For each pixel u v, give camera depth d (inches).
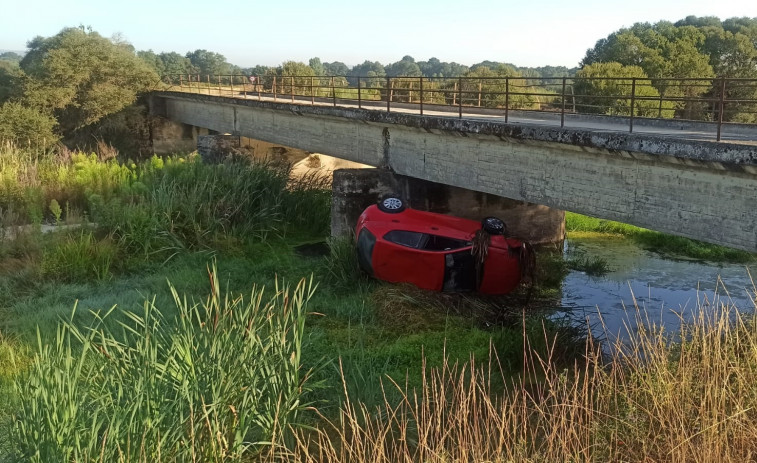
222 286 509.0
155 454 204.5
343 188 644.1
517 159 508.7
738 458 207.9
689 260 657.0
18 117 1134.4
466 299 494.9
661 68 1785.2
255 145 1024.2
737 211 351.9
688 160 366.6
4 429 245.6
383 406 286.5
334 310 462.3
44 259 538.9
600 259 649.0
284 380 261.1
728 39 2158.0
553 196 478.6
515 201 697.6
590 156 441.7
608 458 222.4
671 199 389.4
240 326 262.4
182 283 509.0
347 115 707.4
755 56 2165.4
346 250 543.8
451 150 579.5
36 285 504.1
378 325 438.0
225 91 1576.0
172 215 636.1
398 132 649.6
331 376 312.2
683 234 385.1
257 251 633.0
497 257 501.4
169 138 1389.0
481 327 450.3
